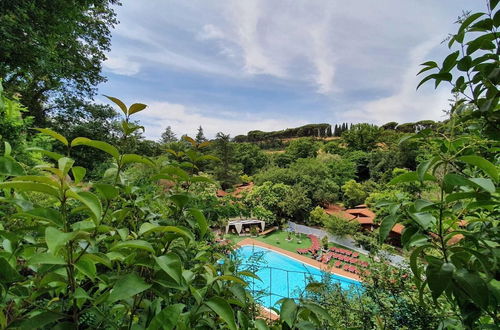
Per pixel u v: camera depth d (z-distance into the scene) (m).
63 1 6.84
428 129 0.84
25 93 8.63
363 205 19.34
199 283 0.91
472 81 0.78
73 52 10.14
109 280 0.64
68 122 10.97
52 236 0.41
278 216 20.59
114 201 0.98
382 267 2.19
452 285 0.60
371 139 36.84
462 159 0.61
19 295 0.67
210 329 0.72
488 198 0.64
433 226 0.77
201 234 0.74
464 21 0.76
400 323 1.78
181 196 0.81
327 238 13.70
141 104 0.76
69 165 0.48
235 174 27.45
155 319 0.56
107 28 11.77
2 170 0.48
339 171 27.28
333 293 2.60
